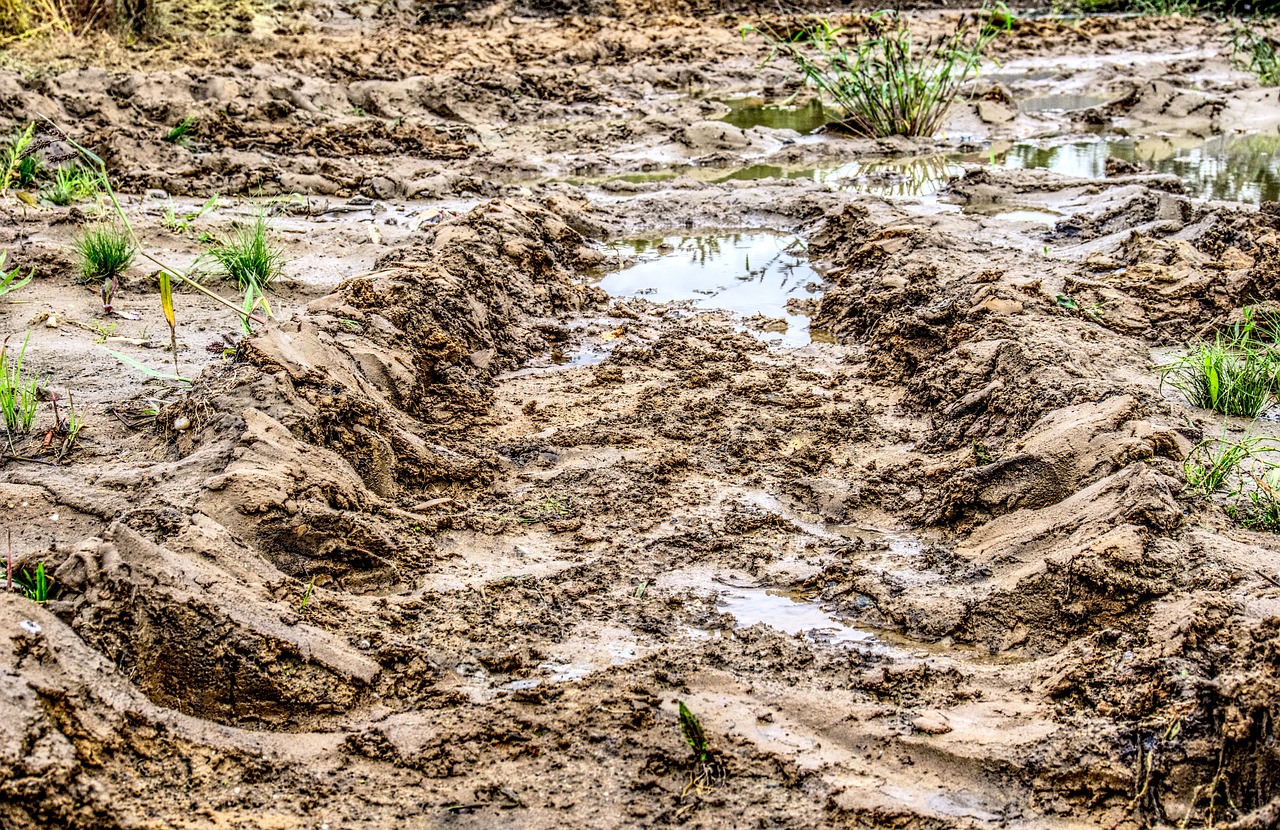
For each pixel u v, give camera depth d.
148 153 10.28
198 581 3.71
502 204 8.16
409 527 4.58
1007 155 11.40
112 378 5.78
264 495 4.24
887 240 7.72
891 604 4.20
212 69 13.05
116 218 8.49
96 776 3.03
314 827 3.05
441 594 4.21
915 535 4.70
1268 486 4.48
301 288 7.35
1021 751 3.34
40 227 8.20
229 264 7.41
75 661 3.26
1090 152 11.44
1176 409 5.27
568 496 4.98
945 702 3.64
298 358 5.10
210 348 6.23
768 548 4.61
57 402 5.43
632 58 15.79
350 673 3.66
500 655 3.87
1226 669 3.39
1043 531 4.32
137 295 7.16
